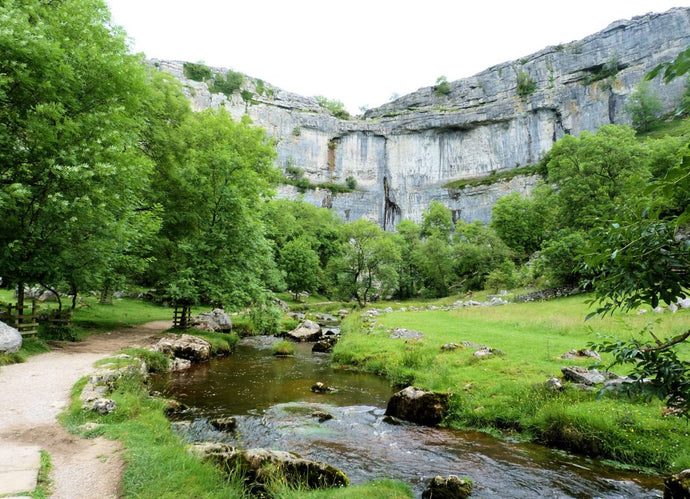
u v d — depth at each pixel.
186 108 28.91
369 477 6.98
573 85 85.31
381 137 106.38
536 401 9.48
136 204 18.47
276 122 101.81
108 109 15.04
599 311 3.51
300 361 17.41
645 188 2.77
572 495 6.30
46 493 4.86
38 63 12.60
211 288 18.06
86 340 15.54
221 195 19.67
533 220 57.19
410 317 27.50
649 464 7.16
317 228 75.38
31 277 13.29
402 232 83.44
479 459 7.71
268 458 6.60
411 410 10.05
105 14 16.91
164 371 13.90
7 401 8.02
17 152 12.83
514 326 21.64
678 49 76.06
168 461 5.98
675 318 16.59
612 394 9.09
